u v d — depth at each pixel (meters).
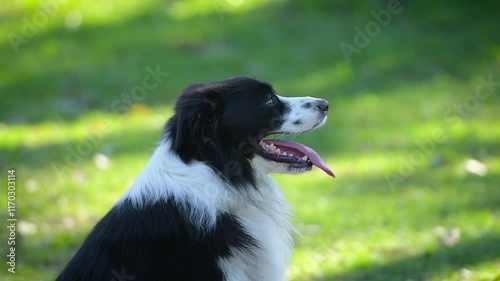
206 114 6.36
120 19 19.19
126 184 12.13
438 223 10.54
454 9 19.02
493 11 18.97
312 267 9.08
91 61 17.33
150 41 18.03
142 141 13.87
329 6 19.28
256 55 17.25
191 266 6.10
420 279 8.71
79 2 19.80
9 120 14.95
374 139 14.10
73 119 14.97
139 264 6.07
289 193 11.94
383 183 12.26
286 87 15.84
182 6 19.72
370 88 16.02
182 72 16.59
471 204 11.22
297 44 17.73
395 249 9.71
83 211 11.12
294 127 6.82
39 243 9.91
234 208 6.49
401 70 16.72
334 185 12.23
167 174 6.28
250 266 6.47
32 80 16.52
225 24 18.69
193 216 6.16
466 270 8.77
